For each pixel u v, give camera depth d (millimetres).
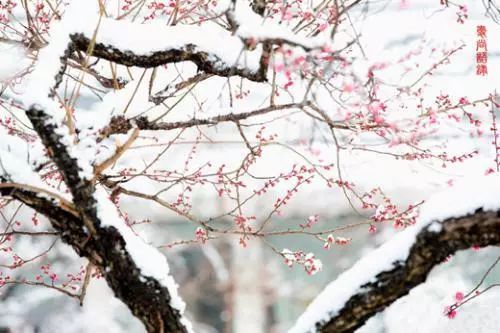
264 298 12328
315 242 11875
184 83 4082
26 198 3434
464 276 10578
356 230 11695
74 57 4438
